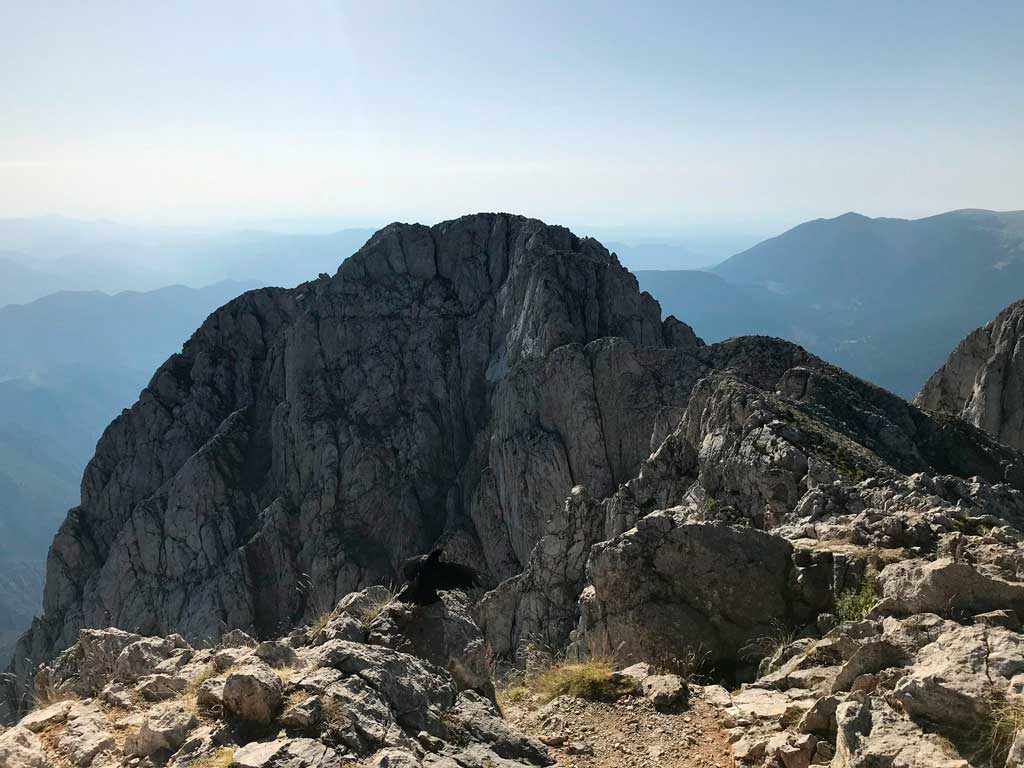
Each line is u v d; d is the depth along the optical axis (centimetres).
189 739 824
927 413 4181
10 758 826
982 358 6456
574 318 7119
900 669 925
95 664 1195
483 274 8712
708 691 1222
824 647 1221
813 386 4141
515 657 2642
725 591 1503
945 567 1116
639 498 3212
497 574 6562
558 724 1138
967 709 751
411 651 1083
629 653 1477
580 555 2873
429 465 7856
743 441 2998
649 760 1016
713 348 6091
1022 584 1079
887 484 2294
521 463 6338
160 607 7575
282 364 9331
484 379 8094
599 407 6256
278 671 954
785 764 914
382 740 809
